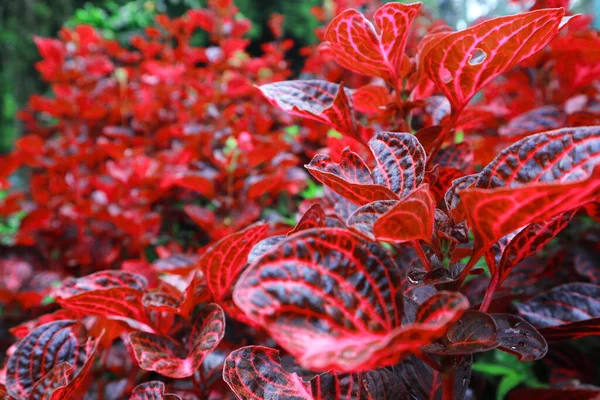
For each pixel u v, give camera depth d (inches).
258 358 9.8
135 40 35.6
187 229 30.5
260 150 21.6
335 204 12.4
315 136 27.0
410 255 12.0
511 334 8.8
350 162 9.7
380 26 9.9
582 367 13.8
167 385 13.1
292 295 7.3
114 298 11.0
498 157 8.4
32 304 21.9
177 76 32.8
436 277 8.5
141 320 11.5
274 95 11.1
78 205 24.0
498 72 9.7
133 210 23.8
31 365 11.3
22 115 37.0
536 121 16.3
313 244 7.6
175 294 11.8
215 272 11.0
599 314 11.0
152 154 30.9
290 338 7.0
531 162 8.2
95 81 34.1
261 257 7.3
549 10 8.5
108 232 25.7
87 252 25.2
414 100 11.9
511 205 7.3
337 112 10.8
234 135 25.3
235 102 33.8
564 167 8.0
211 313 10.9
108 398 14.4
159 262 15.6
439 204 11.4
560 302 11.3
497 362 16.2
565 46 17.1
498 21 8.7
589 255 15.8
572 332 9.9
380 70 10.8
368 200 9.2
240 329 15.5
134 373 14.2
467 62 9.5
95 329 12.9
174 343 11.1
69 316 13.6
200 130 26.7
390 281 7.6
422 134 11.2
